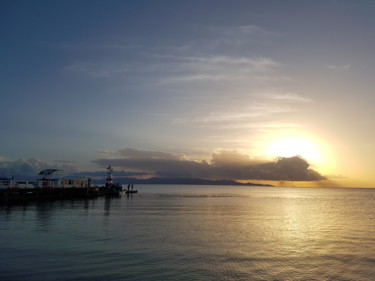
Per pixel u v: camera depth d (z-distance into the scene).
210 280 20.22
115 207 66.44
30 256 24.23
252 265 23.59
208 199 112.38
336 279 20.98
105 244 28.64
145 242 29.89
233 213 59.28
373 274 22.09
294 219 51.62
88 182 103.94
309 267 23.45
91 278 19.98
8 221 40.41
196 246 28.86
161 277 20.52
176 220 46.00
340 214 62.38
